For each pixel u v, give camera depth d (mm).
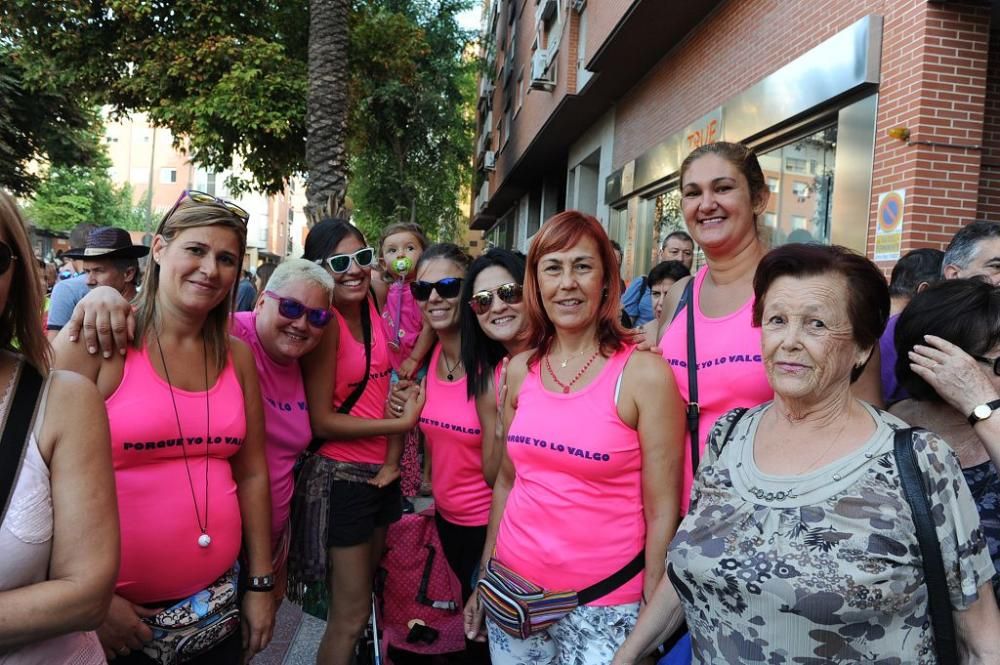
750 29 7668
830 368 1457
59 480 1270
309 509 2756
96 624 1292
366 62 13805
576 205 16609
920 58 4836
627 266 12172
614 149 13445
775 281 1542
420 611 2932
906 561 1310
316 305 2373
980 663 1342
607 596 1932
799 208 6605
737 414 1717
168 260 1860
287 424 2533
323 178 8789
